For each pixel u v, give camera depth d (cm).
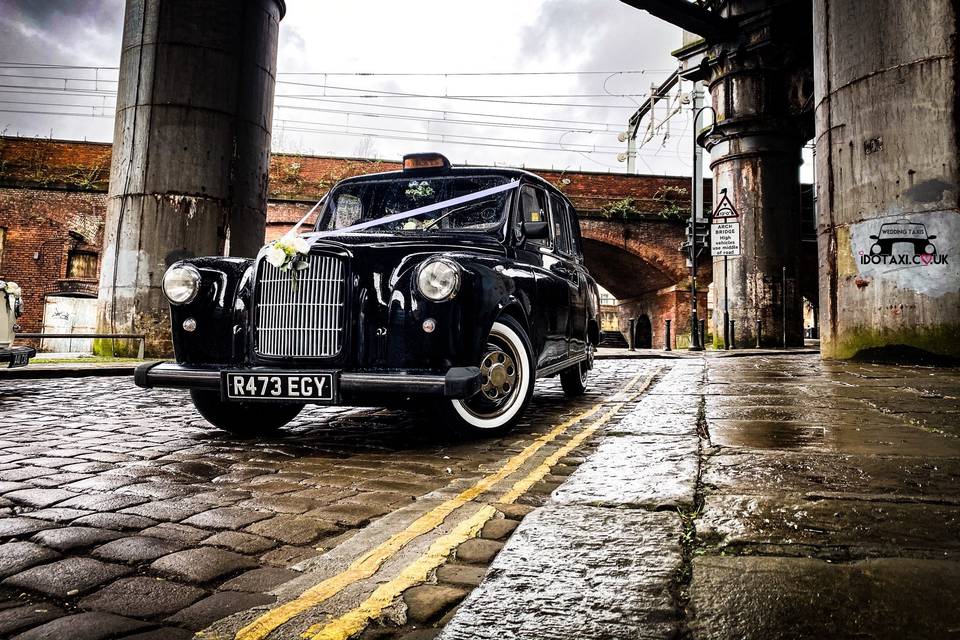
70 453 340
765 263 1658
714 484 196
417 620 137
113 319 1044
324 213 486
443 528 204
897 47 767
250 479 286
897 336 770
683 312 2503
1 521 220
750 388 499
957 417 336
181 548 195
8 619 146
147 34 1052
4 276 1998
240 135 1097
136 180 1044
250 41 1110
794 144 1683
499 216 446
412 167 483
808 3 1574
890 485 191
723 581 125
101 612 150
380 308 342
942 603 113
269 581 169
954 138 730
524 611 119
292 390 337
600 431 395
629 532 157
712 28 1645
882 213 782
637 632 108
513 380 395
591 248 2561
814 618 109
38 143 2073
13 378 756
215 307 374
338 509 238
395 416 481
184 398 588
